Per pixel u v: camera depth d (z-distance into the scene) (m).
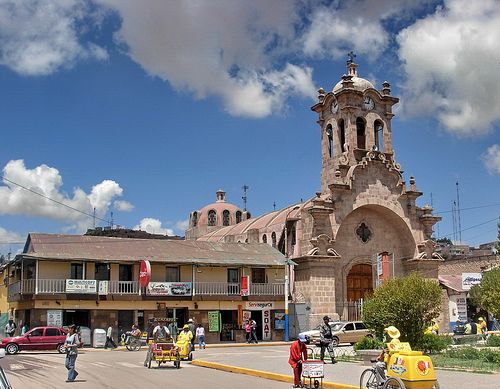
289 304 51.91
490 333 45.38
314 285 51.22
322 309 51.03
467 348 29.44
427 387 14.94
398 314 28.33
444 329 57.12
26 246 49.41
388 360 15.81
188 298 48.12
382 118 58.22
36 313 43.41
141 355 37.09
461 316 59.03
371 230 55.97
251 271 51.94
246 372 25.05
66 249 45.88
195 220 86.69
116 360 33.00
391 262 47.25
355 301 54.16
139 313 46.81
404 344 16.02
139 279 46.91
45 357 34.97
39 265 44.50
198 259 49.28
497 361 24.66
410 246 56.41
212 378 23.47
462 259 73.94
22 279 44.81
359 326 41.72
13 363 30.81
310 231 53.34
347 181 54.31
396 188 56.47
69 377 22.59
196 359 31.48
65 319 44.78
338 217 53.25
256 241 62.75
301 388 20.09
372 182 55.38
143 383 21.88
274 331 50.94
